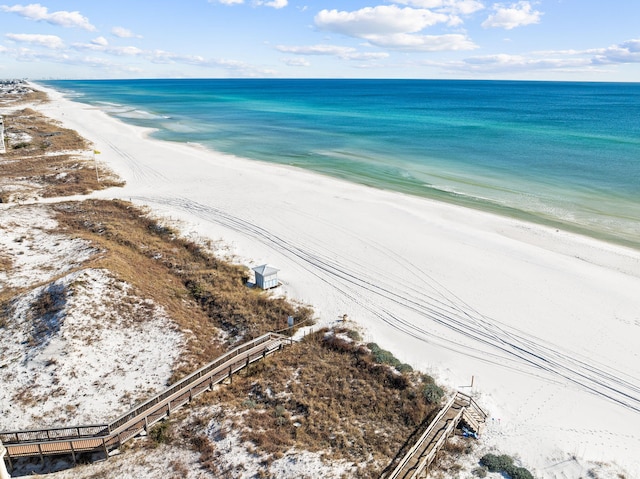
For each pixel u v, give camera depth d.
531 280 31.67
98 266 27.98
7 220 37.78
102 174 54.81
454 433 18.52
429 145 77.50
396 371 22.12
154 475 16.08
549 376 22.48
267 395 20.33
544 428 19.05
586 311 28.03
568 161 64.44
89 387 20.09
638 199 47.91
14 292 26.56
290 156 69.62
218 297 28.31
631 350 24.47
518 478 16.14
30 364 20.80
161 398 19.61
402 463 16.00
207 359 22.64
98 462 16.72
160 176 55.44
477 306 28.55
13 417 18.31
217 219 41.56
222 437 17.72
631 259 34.84
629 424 19.52
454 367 22.94
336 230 39.72
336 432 18.16
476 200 48.34
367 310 28.09
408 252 35.75
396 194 50.38
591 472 16.64
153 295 27.28
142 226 39.53
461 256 35.19
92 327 23.22
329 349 24.08
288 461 16.50
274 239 37.69
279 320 26.56
